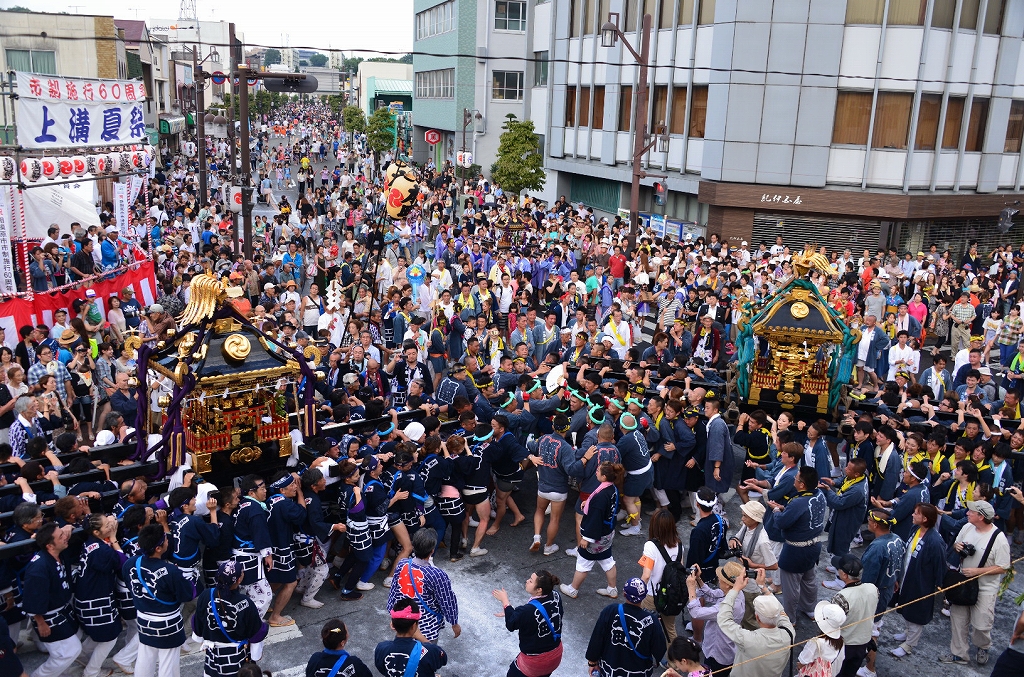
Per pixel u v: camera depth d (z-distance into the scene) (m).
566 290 20.20
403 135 81.25
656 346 14.80
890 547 8.38
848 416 12.02
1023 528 10.50
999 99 28.34
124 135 20.53
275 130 107.94
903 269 25.17
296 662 8.41
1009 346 17.12
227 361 9.31
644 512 11.95
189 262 21.25
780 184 28.42
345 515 9.66
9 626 8.09
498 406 12.49
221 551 8.43
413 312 17.05
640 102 24.91
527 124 39.81
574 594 9.71
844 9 26.69
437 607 8.08
